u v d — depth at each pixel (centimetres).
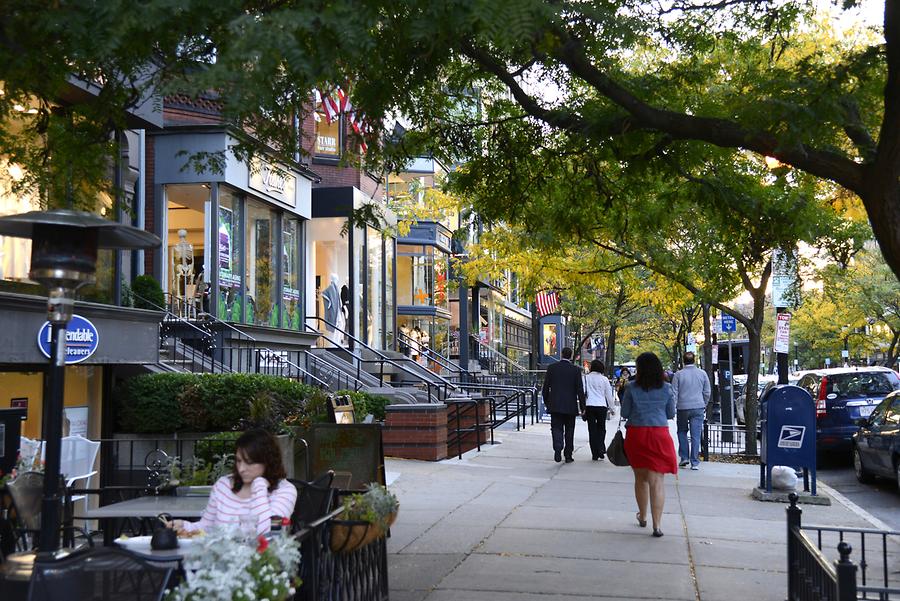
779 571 825
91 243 496
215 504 565
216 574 407
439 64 912
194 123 1977
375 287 2823
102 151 918
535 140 1112
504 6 561
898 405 1480
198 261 2319
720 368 2878
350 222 1063
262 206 2117
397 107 1137
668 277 1784
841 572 474
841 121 786
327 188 2539
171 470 784
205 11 613
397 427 1680
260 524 550
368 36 557
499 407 2772
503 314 5456
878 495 1477
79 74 872
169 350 1675
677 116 827
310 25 549
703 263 1703
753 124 806
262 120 927
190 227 2331
